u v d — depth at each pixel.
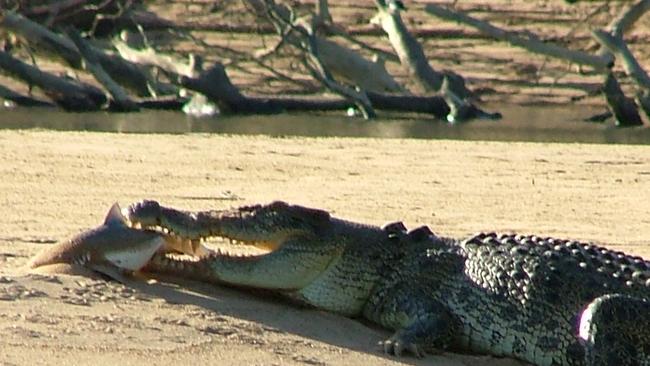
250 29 95.56
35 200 40.12
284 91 86.00
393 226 28.95
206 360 24.02
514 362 27.03
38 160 49.22
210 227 27.95
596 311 26.08
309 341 26.16
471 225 40.03
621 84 91.00
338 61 84.31
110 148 54.31
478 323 27.33
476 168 53.06
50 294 26.36
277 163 52.22
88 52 80.38
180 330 25.36
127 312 25.95
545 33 97.56
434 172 51.38
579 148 62.44
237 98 79.00
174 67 81.94
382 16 87.62
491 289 27.34
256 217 28.08
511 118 81.25
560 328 26.64
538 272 27.09
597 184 50.09
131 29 91.19
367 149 58.31
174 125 70.31
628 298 26.38
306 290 28.33
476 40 97.50
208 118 75.56
